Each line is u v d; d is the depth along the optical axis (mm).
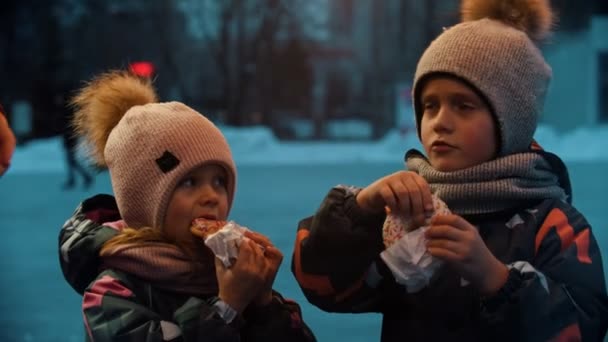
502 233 2082
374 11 35812
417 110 2229
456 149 2084
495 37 2127
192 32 34219
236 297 1947
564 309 1900
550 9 2400
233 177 2189
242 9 33406
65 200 14523
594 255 2043
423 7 34406
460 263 1830
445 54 2115
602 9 31828
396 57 35469
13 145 2047
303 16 35781
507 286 1870
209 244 1965
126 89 2414
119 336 1969
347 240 2059
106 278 2078
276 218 10750
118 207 2219
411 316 2111
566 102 32094
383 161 24484
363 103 36062
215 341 1904
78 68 31844
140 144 2129
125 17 32906
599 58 32062
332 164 23078
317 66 35812
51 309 6004
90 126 2404
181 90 33188
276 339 2064
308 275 2137
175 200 2104
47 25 31625
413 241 1847
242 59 33531
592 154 25797
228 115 33344
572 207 2146
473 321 2045
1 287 6797
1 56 31109
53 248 9031
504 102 2088
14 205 13711
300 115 34719
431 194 1950
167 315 2041
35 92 30922
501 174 2064
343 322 5211
